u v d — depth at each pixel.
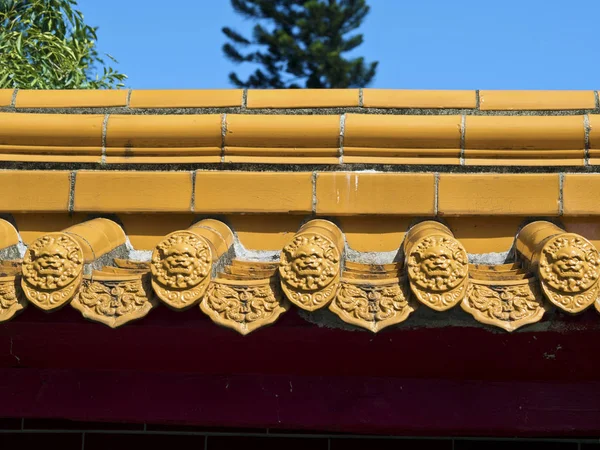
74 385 2.67
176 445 3.28
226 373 2.66
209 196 2.75
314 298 2.14
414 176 2.71
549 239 2.17
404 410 2.62
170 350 2.57
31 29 6.69
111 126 2.84
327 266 2.14
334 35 15.81
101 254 2.50
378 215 2.71
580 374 2.59
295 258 2.15
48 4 6.95
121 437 3.29
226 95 2.94
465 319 2.32
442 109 2.89
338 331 2.44
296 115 2.80
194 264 2.17
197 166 2.83
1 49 6.53
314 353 2.56
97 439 3.29
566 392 2.63
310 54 15.38
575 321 2.33
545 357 2.54
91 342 2.54
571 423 2.60
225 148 2.80
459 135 2.74
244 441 3.27
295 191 2.73
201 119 2.81
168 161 2.83
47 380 2.68
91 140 2.85
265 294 2.20
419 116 2.76
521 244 2.57
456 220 2.73
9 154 2.88
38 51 6.75
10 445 3.29
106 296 2.23
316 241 2.17
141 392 2.66
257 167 2.81
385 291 2.18
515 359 2.55
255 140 2.79
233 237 2.77
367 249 2.73
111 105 2.97
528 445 3.21
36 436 3.29
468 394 2.63
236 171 2.79
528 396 2.63
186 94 2.96
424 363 2.59
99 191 2.79
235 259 2.67
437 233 2.19
